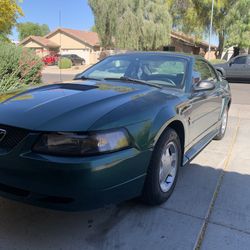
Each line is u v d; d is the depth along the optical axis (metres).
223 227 3.14
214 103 5.02
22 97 3.26
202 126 4.57
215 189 3.92
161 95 3.57
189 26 36.59
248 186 4.04
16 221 3.13
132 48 33.81
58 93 3.32
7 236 2.91
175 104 3.52
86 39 52.62
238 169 4.61
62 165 2.50
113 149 2.67
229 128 7.18
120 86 3.72
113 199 2.76
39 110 2.85
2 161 2.65
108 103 3.03
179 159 3.75
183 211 3.39
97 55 51.66
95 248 2.78
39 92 3.42
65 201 2.63
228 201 3.64
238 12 33.38
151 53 4.68
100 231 3.02
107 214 3.30
